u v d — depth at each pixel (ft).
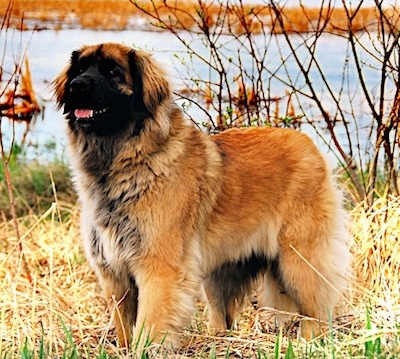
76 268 27.66
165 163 19.33
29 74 49.93
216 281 22.22
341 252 21.75
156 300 19.06
